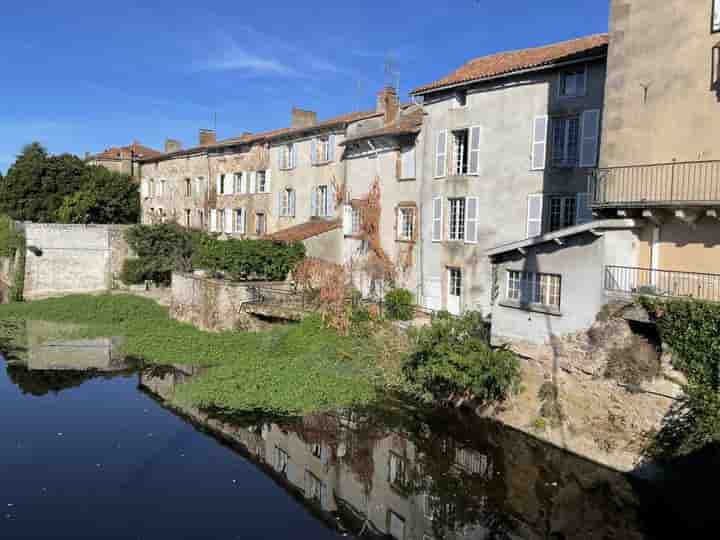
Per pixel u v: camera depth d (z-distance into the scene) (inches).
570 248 570.6
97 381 831.1
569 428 561.9
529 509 501.7
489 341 671.1
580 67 742.5
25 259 1453.0
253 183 1408.7
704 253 515.2
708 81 509.7
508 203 821.9
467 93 872.9
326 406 696.4
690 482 462.9
